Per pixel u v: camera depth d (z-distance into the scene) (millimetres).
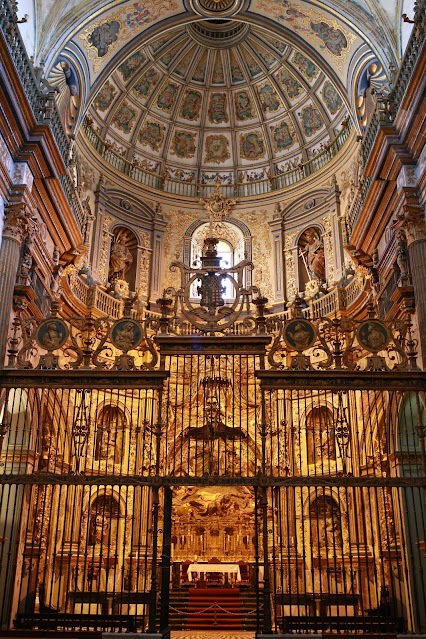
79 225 21125
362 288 20969
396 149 15273
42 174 16250
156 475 12164
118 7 19828
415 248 14391
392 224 16609
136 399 22734
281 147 29016
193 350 13094
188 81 28547
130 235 27703
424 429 12656
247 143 29734
